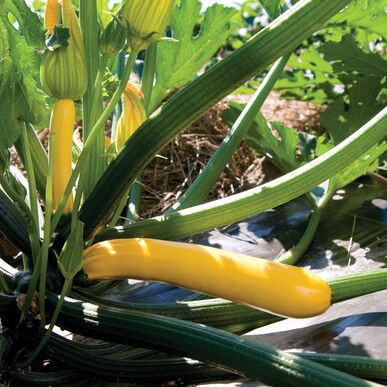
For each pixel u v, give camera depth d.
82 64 0.59
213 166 0.80
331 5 0.52
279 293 0.53
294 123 1.26
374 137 0.63
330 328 0.61
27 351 0.65
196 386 0.57
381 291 0.66
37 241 0.61
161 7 0.55
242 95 1.38
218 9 0.88
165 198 1.02
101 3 0.80
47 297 0.59
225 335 0.50
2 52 0.59
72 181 0.57
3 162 0.58
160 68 0.90
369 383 0.43
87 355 0.59
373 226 0.84
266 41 0.54
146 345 0.55
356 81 0.99
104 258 0.56
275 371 0.47
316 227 0.82
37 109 0.63
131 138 0.59
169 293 0.75
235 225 0.90
